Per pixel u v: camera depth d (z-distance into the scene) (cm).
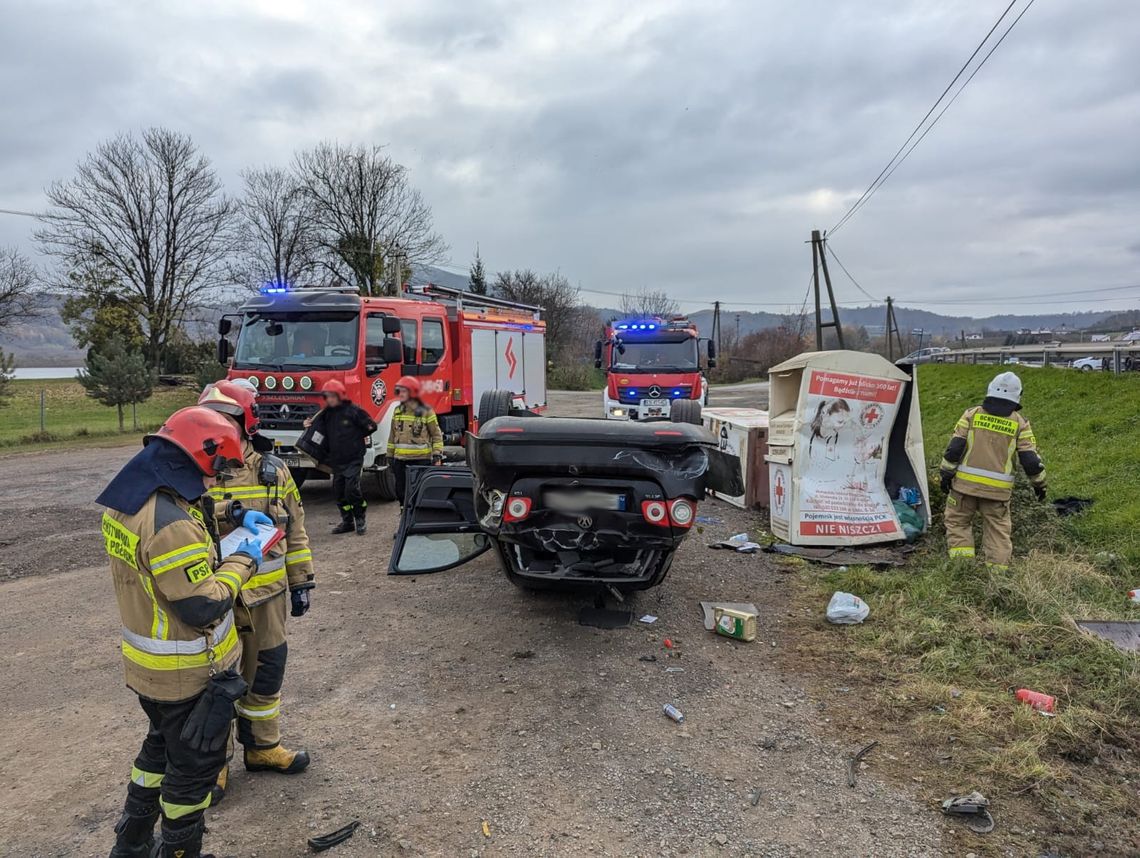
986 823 295
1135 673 397
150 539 233
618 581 482
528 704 401
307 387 872
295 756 335
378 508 927
